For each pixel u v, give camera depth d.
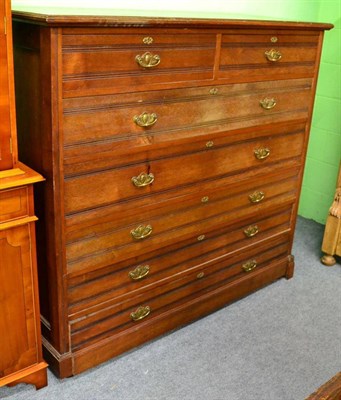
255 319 2.39
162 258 2.09
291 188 2.52
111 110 1.69
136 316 2.07
